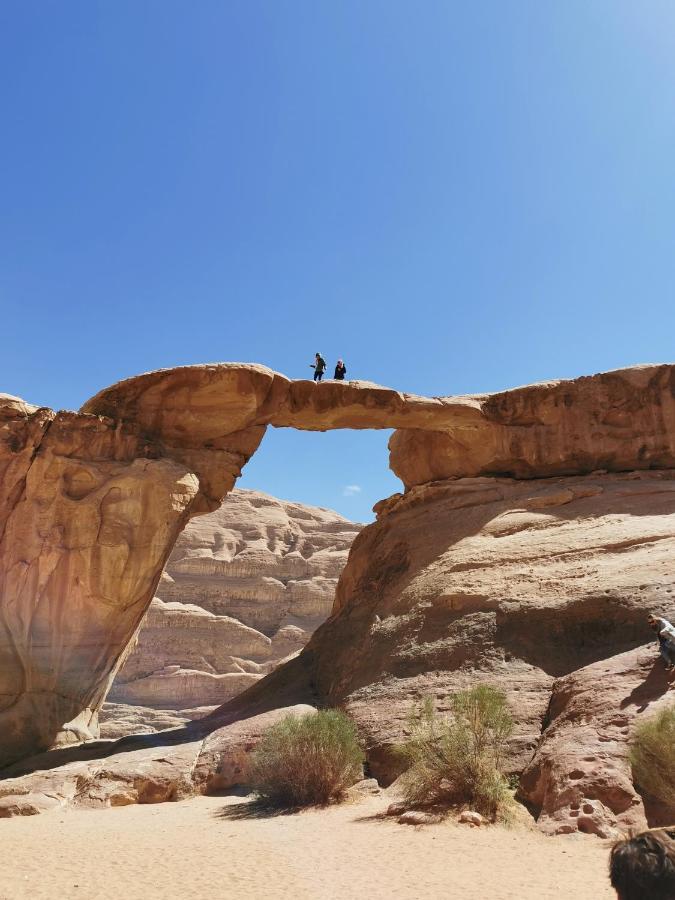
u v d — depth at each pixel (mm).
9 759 16516
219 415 21203
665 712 9219
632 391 22172
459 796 10492
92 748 16734
